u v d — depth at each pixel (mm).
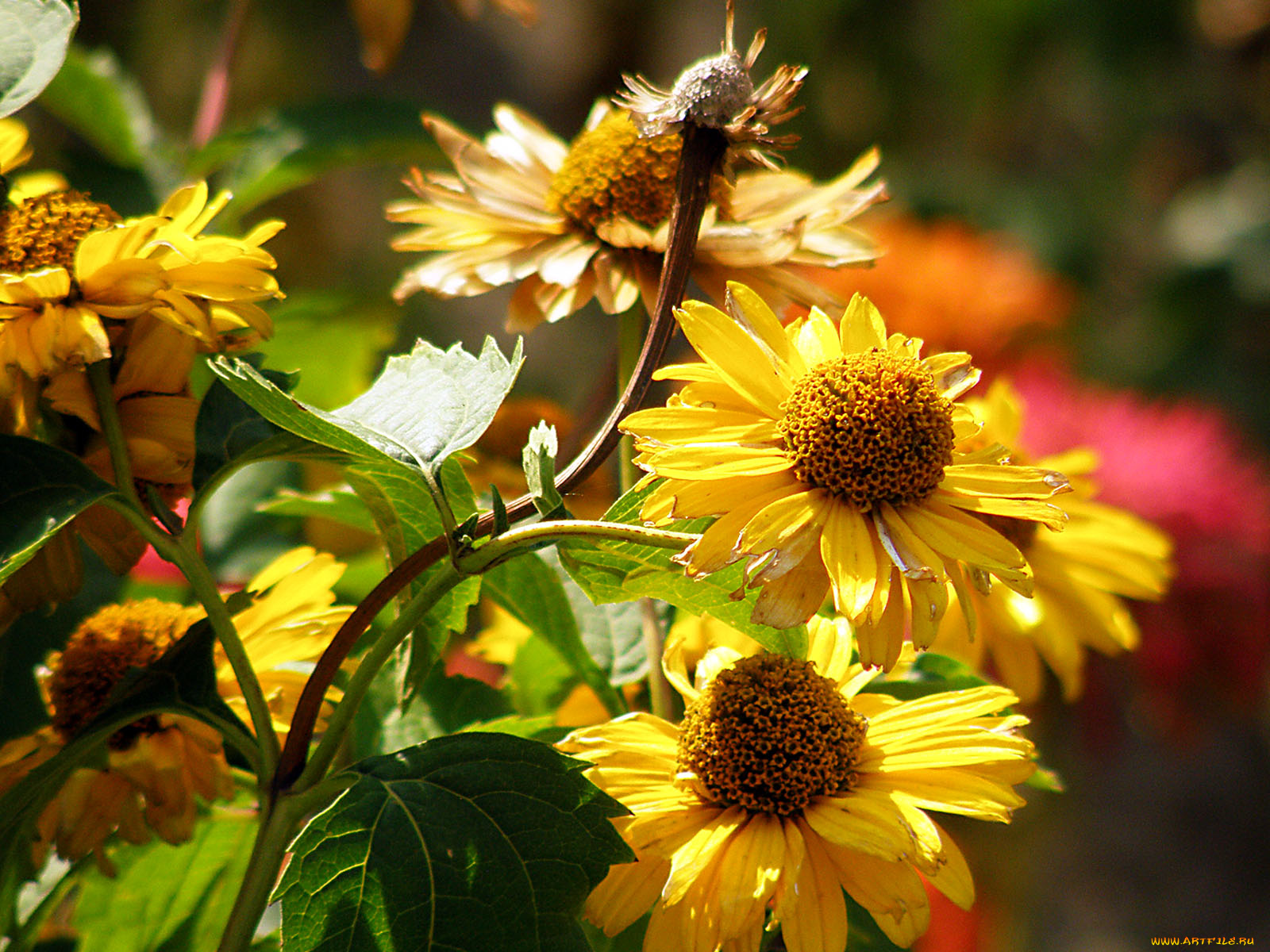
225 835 603
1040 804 829
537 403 709
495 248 589
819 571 513
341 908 513
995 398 677
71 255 543
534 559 575
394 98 777
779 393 525
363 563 671
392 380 544
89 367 540
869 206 589
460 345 545
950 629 641
